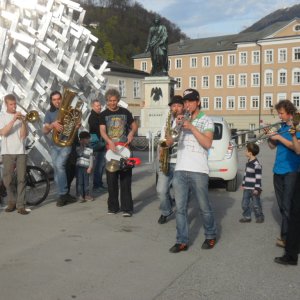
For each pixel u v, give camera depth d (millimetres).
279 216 7461
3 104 8930
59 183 7820
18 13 9078
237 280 4531
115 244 5730
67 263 4988
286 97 68250
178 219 5453
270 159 17938
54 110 7848
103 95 11617
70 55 10445
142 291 4238
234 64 72062
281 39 67812
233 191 9867
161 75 26172
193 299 4062
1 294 4148
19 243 5711
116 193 7355
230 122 72812
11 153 7086
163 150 6457
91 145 9258
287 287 4352
